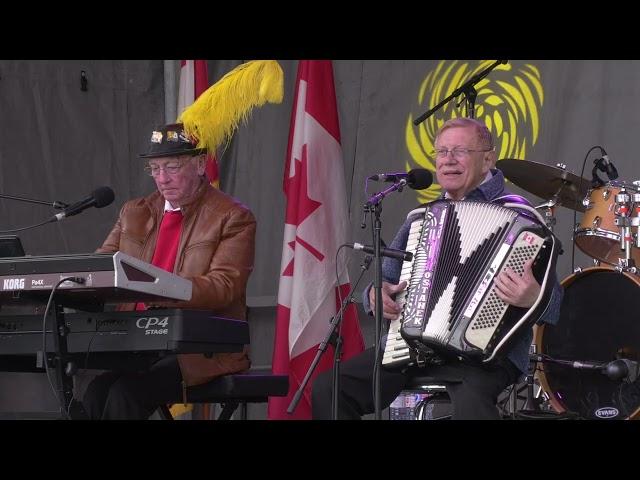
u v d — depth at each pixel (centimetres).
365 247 1487
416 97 2467
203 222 1792
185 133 1788
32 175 2541
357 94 2522
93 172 2592
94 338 1514
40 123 2556
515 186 2395
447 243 1514
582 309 2008
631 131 2253
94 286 1408
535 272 1473
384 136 2495
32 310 1897
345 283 2228
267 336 2588
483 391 1507
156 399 1695
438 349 1495
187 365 1683
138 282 1434
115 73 2611
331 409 1612
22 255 1591
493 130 2394
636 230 1964
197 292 1667
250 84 1802
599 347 1978
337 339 1568
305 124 2272
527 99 2359
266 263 2584
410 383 1603
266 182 2597
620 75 2275
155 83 2631
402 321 1525
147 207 1872
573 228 2212
